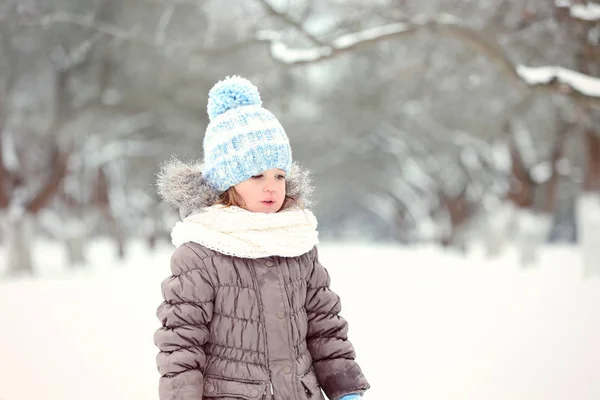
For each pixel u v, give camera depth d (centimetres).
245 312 257
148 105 2362
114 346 784
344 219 5722
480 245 3086
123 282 1470
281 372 254
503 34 1354
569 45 1325
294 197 288
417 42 2097
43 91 2180
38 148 2486
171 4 1711
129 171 3105
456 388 575
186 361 250
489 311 985
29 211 2153
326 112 2861
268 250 259
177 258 262
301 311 268
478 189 2911
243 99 277
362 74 2747
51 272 1945
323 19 1622
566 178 2692
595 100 1021
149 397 579
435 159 2953
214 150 271
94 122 2377
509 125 2369
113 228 2653
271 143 269
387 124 2823
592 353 699
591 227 1479
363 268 1784
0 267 2206
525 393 559
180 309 254
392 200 3950
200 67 2200
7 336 848
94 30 1988
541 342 759
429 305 1055
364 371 636
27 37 2012
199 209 270
